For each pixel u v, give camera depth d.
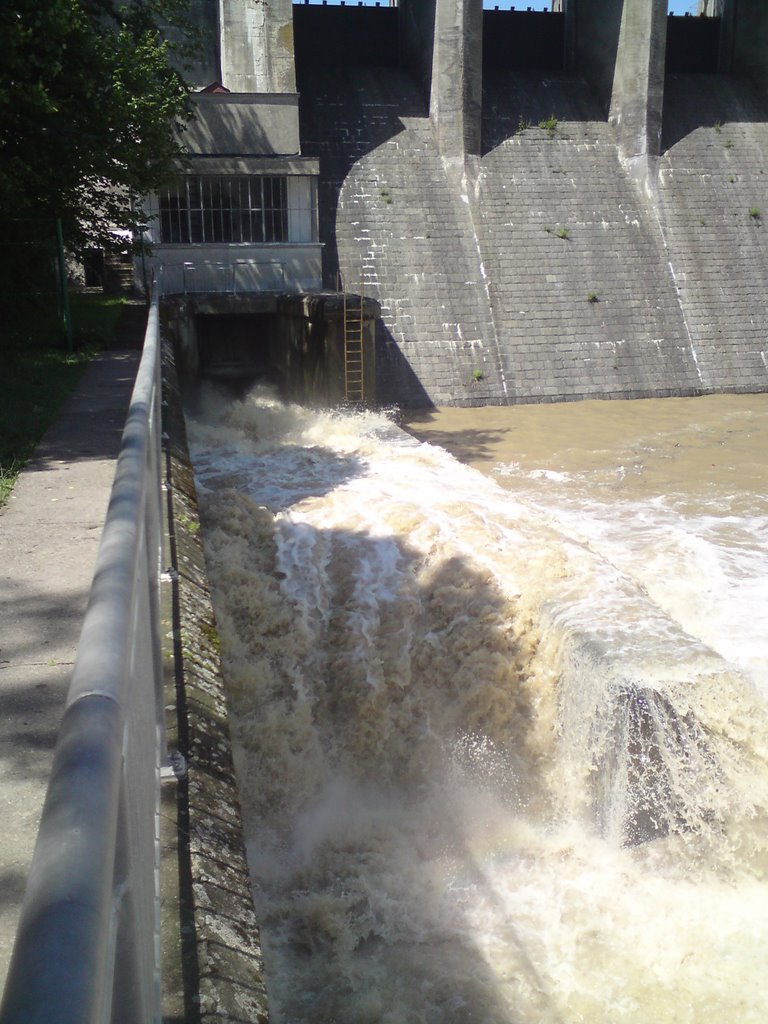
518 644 9.78
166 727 5.22
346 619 10.33
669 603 12.99
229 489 12.64
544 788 9.20
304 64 33.94
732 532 16.81
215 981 3.62
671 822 8.16
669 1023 6.59
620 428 26.12
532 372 29.78
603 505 18.77
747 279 32.34
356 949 7.25
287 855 8.37
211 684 5.84
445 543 11.40
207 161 27.53
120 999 2.23
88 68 16.73
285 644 10.14
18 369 14.65
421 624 10.41
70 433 10.89
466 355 29.61
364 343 24.62
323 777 9.50
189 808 4.58
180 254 28.09
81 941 1.34
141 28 20.05
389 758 9.81
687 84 36.12
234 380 29.58
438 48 31.56
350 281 29.77
